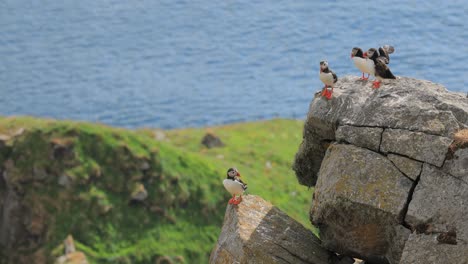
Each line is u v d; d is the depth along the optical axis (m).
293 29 195.50
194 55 193.62
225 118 159.12
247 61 185.12
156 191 66.19
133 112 166.50
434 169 20.83
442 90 22.83
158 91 175.62
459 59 156.75
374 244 21.77
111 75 187.38
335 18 194.00
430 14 183.00
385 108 22.08
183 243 63.47
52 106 172.38
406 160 21.23
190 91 173.50
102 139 68.56
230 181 24.38
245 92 169.88
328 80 23.05
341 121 22.81
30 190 65.62
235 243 23.16
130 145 68.50
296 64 178.62
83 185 65.88
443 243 20.08
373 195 21.23
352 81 24.25
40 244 63.12
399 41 172.25
